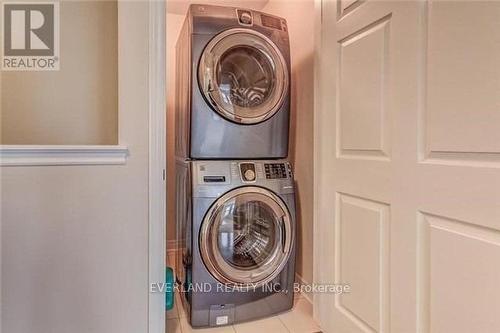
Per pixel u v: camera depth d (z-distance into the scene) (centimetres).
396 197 119
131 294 126
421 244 108
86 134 141
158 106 129
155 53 129
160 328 131
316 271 175
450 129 98
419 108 109
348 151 147
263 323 178
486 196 87
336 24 155
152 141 128
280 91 190
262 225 186
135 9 127
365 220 136
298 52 212
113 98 143
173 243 273
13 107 135
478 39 89
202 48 175
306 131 203
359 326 140
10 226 113
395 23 118
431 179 104
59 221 117
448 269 99
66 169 118
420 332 109
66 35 139
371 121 132
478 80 89
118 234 124
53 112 138
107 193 122
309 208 199
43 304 116
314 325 176
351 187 145
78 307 120
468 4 92
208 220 168
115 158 123
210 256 169
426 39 106
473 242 91
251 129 186
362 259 138
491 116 86
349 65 145
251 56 190
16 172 112
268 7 265
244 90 192
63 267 118
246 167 179
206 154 179
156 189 129
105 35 143
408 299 113
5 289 113
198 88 175
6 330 113
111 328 124
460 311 95
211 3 262
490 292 86
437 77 102
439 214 102
